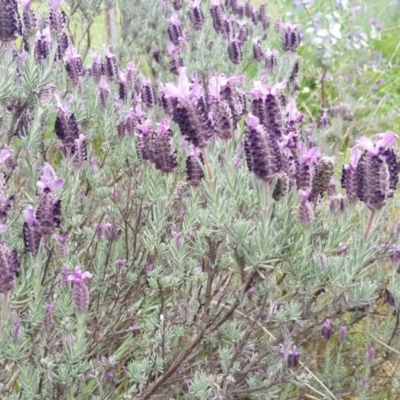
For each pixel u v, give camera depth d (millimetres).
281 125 429
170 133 476
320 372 607
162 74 978
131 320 585
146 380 479
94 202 647
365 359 562
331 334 536
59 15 568
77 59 621
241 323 506
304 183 416
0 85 485
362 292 410
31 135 529
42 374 443
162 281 457
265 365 524
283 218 418
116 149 641
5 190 414
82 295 399
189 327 502
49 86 527
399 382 532
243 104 530
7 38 480
